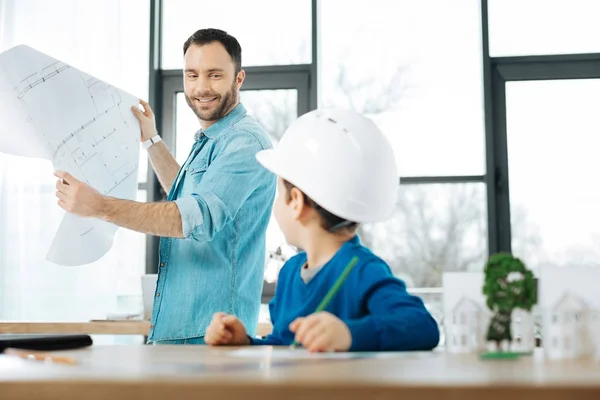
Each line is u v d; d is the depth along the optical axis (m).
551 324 0.99
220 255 2.12
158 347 1.29
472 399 0.62
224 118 2.26
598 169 4.18
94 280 4.21
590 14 4.21
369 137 1.34
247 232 2.17
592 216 4.16
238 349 1.22
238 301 2.14
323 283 1.31
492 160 4.16
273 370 0.81
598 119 4.20
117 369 0.83
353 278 1.28
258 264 2.22
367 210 1.33
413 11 4.33
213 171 2.11
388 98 4.31
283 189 1.39
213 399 0.64
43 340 1.24
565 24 4.23
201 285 2.11
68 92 2.20
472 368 0.83
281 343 1.37
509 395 0.62
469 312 1.07
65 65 2.21
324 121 1.35
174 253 2.15
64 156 2.15
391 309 1.19
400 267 4.23
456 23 4.30
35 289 4.21
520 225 4.18
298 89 4.37
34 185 4.27
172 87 4.50
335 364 0.90
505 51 4.26
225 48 2.25
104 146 2.24
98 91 2.26
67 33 4.37
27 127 2.16
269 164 1.38
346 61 4.36
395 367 0.84
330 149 1.32
